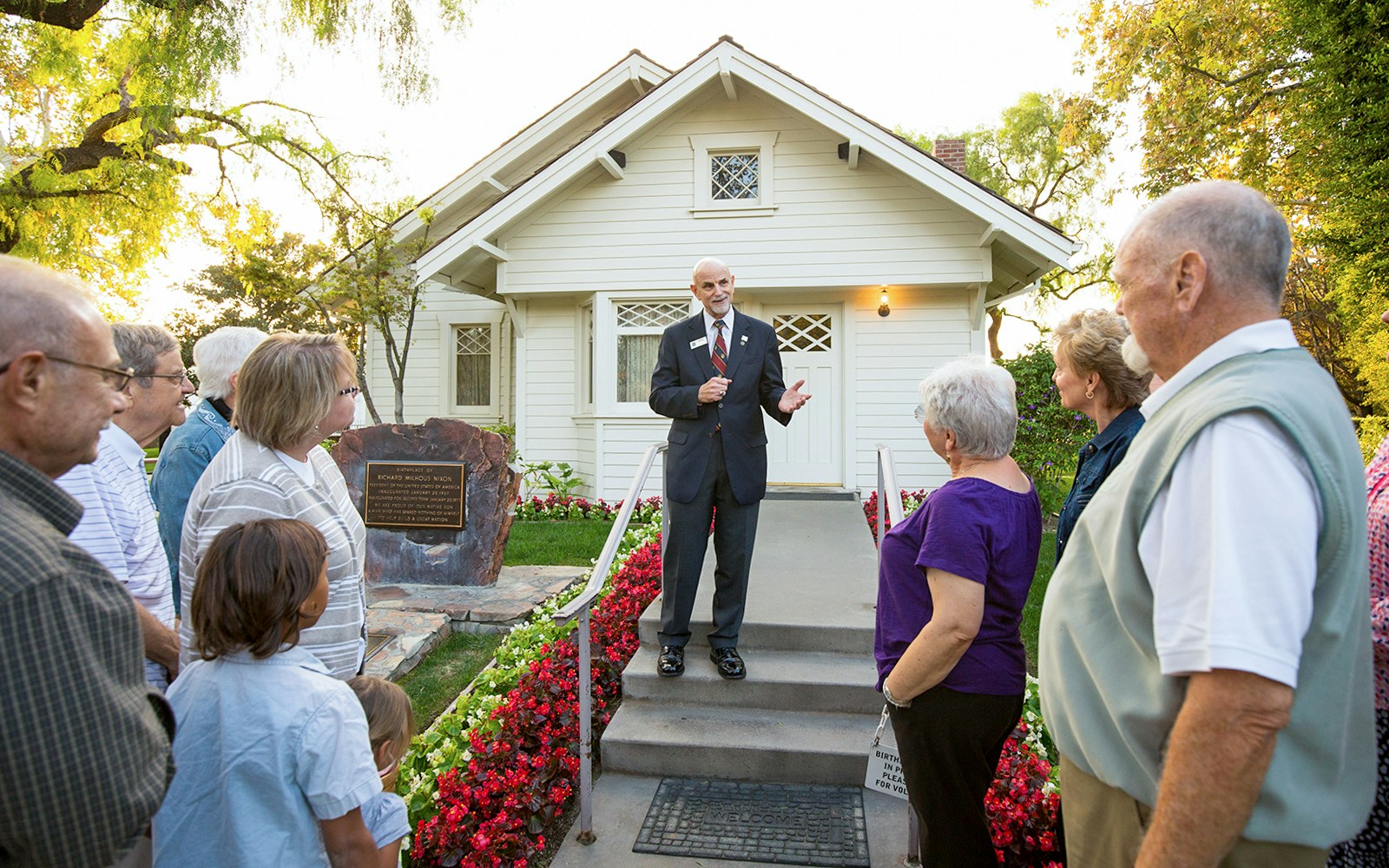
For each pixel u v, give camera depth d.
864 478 9.60
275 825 1.38
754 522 3.69
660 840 2.81
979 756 1.96
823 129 9.38
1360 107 8.05
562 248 9.80
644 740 3.30
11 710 0.96
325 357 2.02
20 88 11.89
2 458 1.07
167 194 11.11
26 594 0.97
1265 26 12.41
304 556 1.49
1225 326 1.28
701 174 9.60
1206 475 1.15
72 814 1.01
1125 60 13.89
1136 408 2.22
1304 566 1.08
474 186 11.62
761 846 2.77
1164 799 1.13
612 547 3.09
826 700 3.54
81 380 1.18
